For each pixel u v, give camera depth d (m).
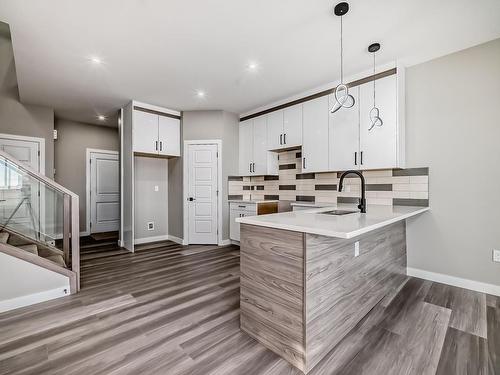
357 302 1.87
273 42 2.34
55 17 1.97
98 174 5.59
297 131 3.62
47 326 1.86
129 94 3.64
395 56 2.60
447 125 2.55
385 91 2.73
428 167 2.67
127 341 1.67
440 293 2.36
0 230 2.74
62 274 2.38
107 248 4.26
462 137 2.47
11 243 2.71
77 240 2.51
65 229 2.53
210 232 4.45
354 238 1.83
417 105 2.74
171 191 4.83
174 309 2.11
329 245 1.58
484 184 2.36
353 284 1.82
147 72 2.95
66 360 1.49
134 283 2.69
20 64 2.73
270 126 4.05
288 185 4.16
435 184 2.63
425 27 2.13
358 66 2.80
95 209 5.54
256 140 4.32
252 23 2.07
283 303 1.52
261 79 3.13
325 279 1.54
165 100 3.91
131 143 3.92
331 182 3.57
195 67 2.83
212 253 3.91
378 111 2.53
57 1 1.80
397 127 2.65
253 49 2.46
